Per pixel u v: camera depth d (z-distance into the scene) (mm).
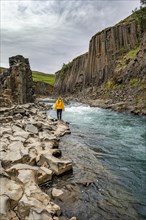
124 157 12648
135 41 85375
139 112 31516
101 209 7332
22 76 42469
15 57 45469
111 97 52094
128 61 63000
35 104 45062
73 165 11141
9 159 9641
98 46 98750
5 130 15000
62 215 6824
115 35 91625
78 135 18188
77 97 91125
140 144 15391
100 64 93875
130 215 7121
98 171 10516
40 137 14391
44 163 10219
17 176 8023
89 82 98812
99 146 14844
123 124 23625
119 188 8867
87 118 28578
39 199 6930
